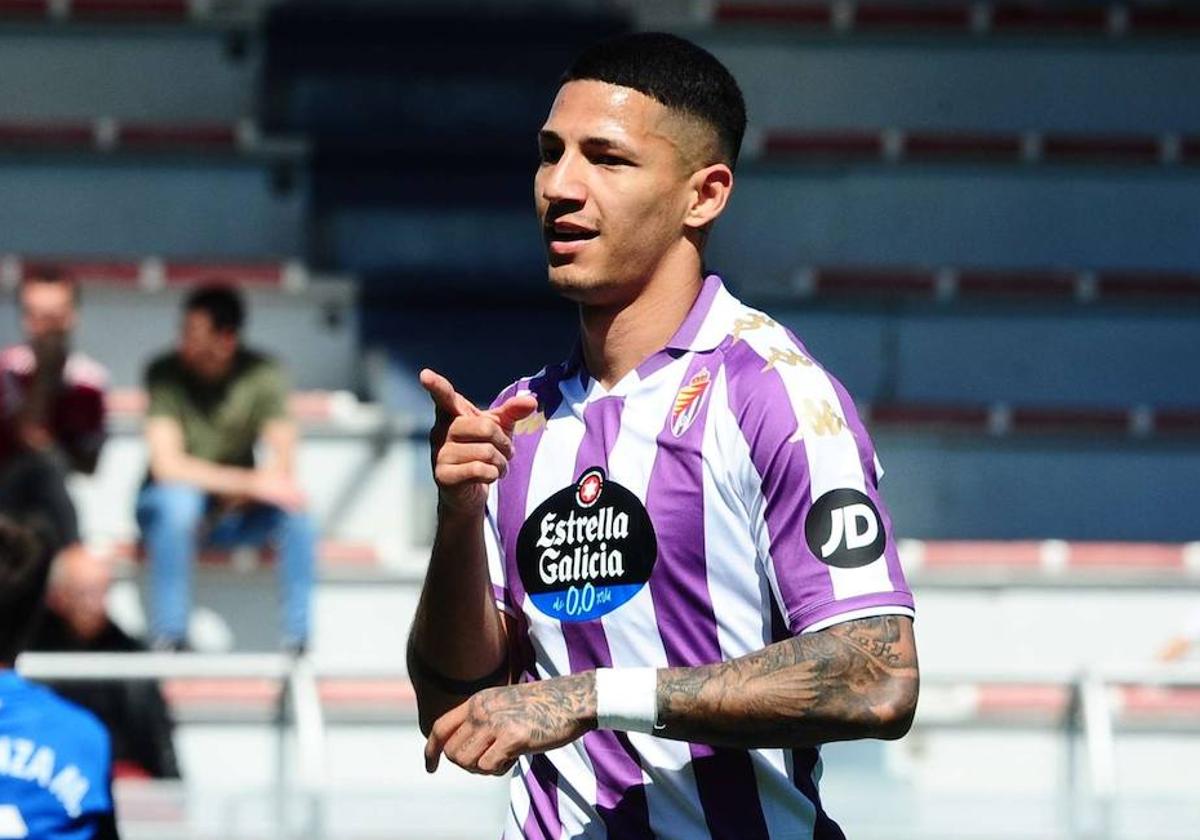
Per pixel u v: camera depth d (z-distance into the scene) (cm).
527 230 3228
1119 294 3164
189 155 3244
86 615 2320
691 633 1018
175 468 2572
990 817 2078
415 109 3325
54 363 2611
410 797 2036
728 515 1004
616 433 1039
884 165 3284
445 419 1010
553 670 1055
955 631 2769
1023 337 3155
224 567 2678
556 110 1041
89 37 3359
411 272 3212
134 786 2036
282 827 2034
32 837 1280
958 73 3394
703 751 1029
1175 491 3019
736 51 3388
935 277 3152
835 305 3152
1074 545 2911
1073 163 3294
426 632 1050
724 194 1049
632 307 1043
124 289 3066
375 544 2852
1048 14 3394
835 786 2144
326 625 2709
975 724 2552
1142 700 2570
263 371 2647
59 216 3231
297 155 3241
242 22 3356
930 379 3152
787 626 996
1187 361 3167
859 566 966
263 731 2492
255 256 3241
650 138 1023
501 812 2030
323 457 2869
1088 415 3017
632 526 1023
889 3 3419
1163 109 3406
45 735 1294
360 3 3397
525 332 3091
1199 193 3297
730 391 1011
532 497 1062
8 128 3228
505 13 3394
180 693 2488
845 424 1001
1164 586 2778
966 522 3003
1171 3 3519
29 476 2498
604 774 1049
